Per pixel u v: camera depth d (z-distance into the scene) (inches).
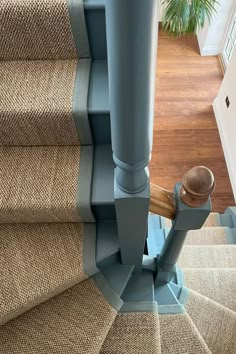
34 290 42.2
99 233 45.7
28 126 40.0
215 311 57.1
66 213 41.5
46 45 40.4
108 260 47.3
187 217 33.2
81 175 41.1
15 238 45.6
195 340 51.2
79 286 48.1
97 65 41.9
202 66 120.3
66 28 38.2
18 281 42.6
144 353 46.9
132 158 24.3
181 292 58.6
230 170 97.3
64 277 43.1
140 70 17.3
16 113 38.1
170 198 32.9
